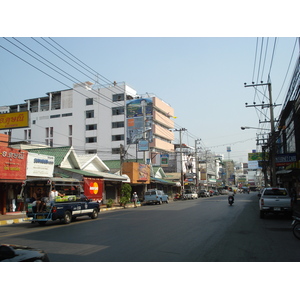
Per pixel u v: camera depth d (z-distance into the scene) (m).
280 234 11.39
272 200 16.55
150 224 14.92
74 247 9.07
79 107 71.69
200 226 13.88
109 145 67.25
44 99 77.75
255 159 44.75
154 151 64.69
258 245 9.16
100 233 12.10
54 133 73.44
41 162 25.09
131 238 10.62
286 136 35.31
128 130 65.25
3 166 21.23
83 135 70.19
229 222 15.46
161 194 40.44
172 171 73.75
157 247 8.89
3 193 22.19
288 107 28.75
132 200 36.81
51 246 9.31
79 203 17.55
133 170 41.16
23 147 33.09
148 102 64.75
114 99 68.12
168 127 73.81
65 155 29.36
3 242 10.30
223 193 85.38
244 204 32.31
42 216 15.62
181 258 7.46
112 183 37.31
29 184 16.73
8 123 23.64
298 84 14.98
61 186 17.33
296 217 10.55
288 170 27.14
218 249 8.56
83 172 30.03
